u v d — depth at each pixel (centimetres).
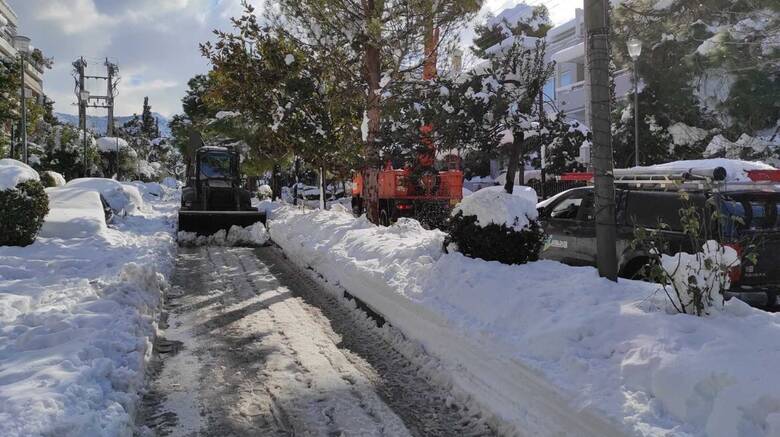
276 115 1390
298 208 2034
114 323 542
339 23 1294
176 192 4462
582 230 802
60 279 768
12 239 966
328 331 632
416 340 559
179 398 452
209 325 657
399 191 1530
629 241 691
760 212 593
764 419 283
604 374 363
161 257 1026
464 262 627
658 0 1600
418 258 714
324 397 453
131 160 4659
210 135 2706
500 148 816
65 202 1309
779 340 358
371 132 1155
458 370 477
